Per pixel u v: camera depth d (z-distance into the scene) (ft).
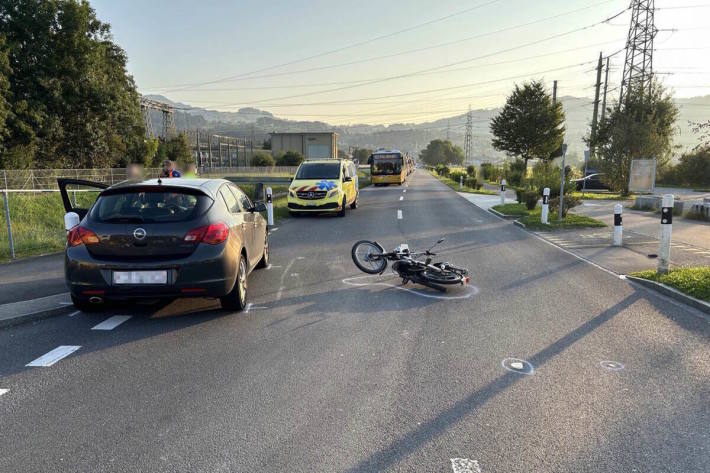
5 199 33.91
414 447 10.71
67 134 129.70
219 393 13.29
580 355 16.01
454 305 21.89
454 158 592.60
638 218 57.21
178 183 20.10
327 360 15.60
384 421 11.81
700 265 29.68
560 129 154.61
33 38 118.93
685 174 140.56
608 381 14.05
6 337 17.63
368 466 10.02
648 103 94.94
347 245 38.42
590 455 10.42
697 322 19.39
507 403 12.72
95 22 131.34
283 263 31.42
